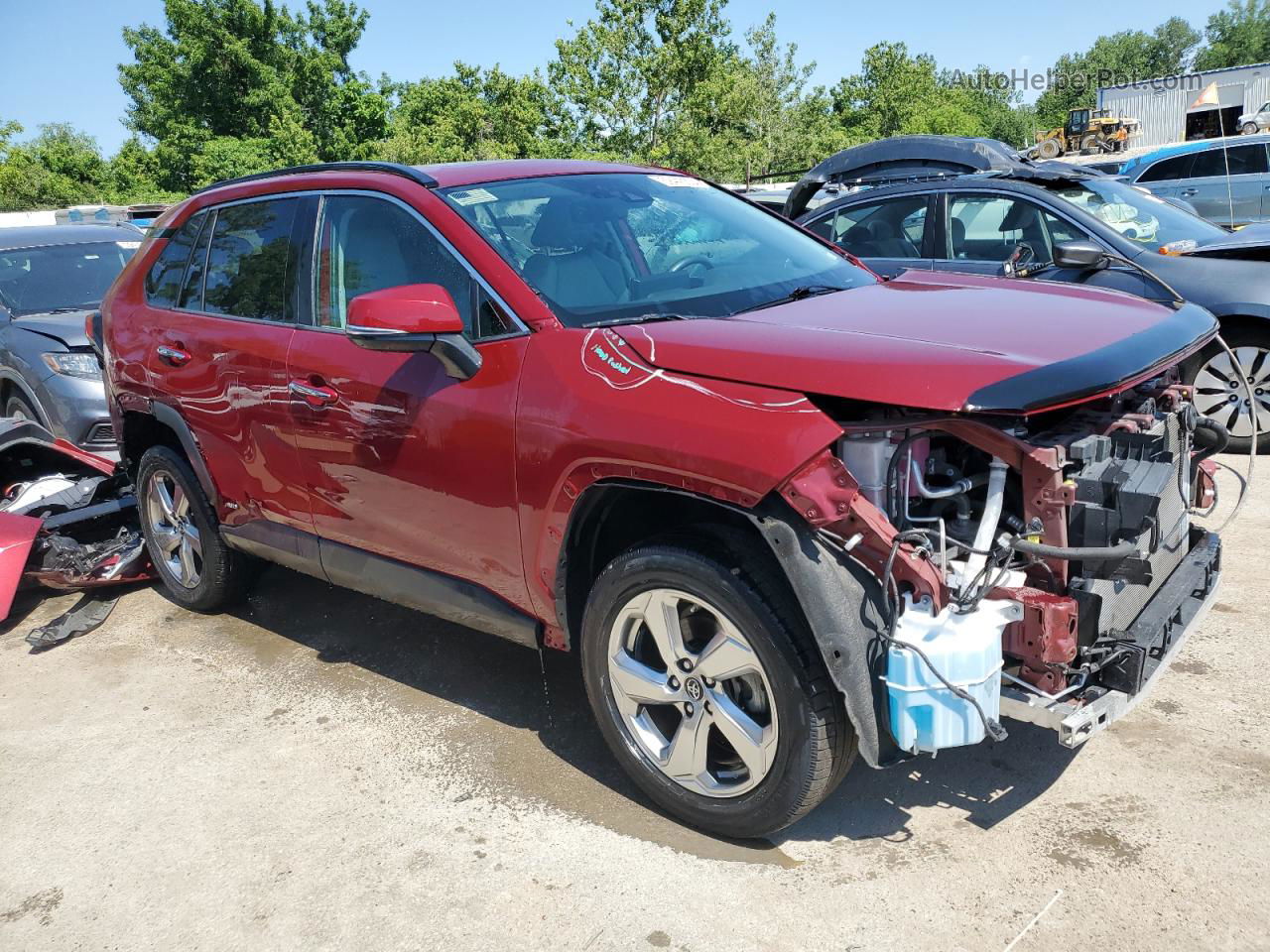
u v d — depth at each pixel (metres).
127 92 57.44
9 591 4.62
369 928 2.66
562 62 37.31
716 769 2.91
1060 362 2.47
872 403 2.52
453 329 2.96
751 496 2.44
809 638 2.53
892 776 3.14
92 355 7.41
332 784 3.34
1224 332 6.11
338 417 3.51
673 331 2.84
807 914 2.57
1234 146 14.67
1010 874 2.66
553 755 3.43
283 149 51.62
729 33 37.44
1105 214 6.58
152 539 4.94
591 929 2.59
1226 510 5.20
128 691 4.12
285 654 4.36
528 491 2.96
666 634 2.80
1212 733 3.22
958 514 2.72
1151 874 2.61
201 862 2.98
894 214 7.11
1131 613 2.70
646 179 4.03
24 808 3.32
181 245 4.55
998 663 2.40
